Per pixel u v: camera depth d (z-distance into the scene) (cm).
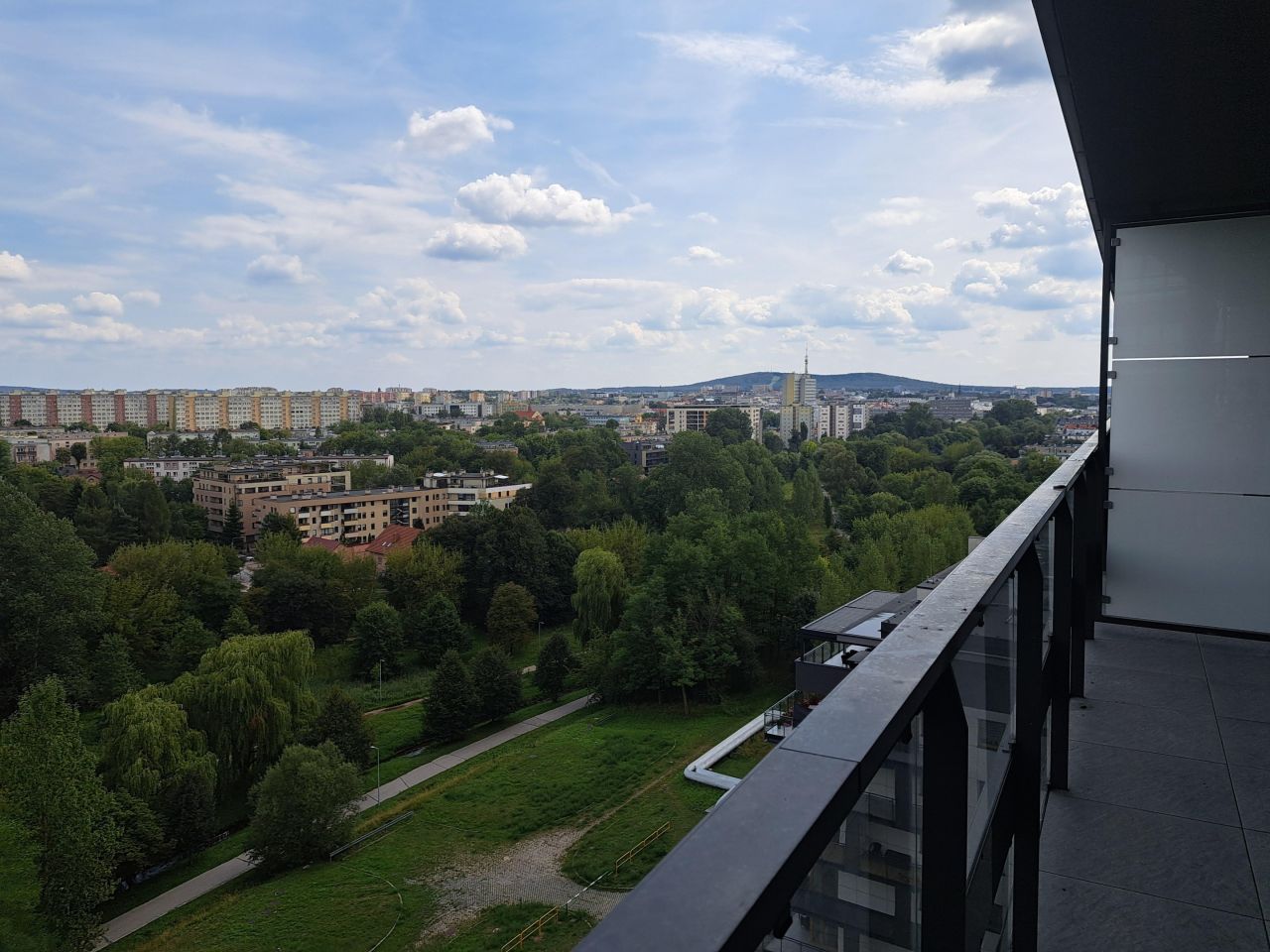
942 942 143
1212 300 486
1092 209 483
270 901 2164
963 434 12406
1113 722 421
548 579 4841
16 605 3192
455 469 11125
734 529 4009
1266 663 478
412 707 3597
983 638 207
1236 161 377
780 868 70
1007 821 256
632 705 3447
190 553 4675
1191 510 512
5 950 1805
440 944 1953
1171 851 323
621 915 65
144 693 2812
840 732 99
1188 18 240
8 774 2003
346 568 4775
